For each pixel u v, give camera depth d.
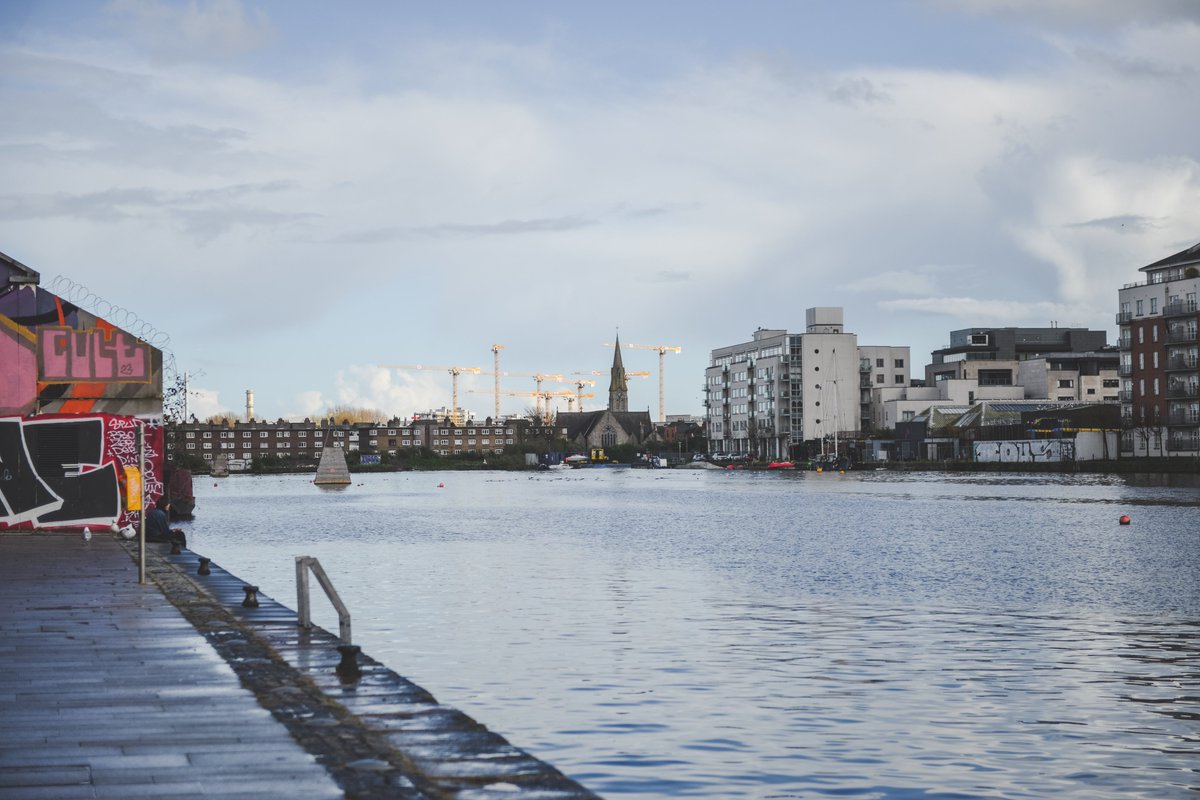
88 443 46.41
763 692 24.00
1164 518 77.25
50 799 11.17
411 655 28.08
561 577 45.81
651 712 22.22
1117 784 18.22
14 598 26.44
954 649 28.97
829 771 18.61
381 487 178.75
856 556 54.59
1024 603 37.75
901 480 160.88
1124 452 171.62
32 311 53.53
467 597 39.25
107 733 13.79
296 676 17.39
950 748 20.00
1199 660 27.69
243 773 12.14
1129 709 22.80
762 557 54.41
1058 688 24.58
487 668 26.42
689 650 28.70
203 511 103.38
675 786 17.67
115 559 35.97
